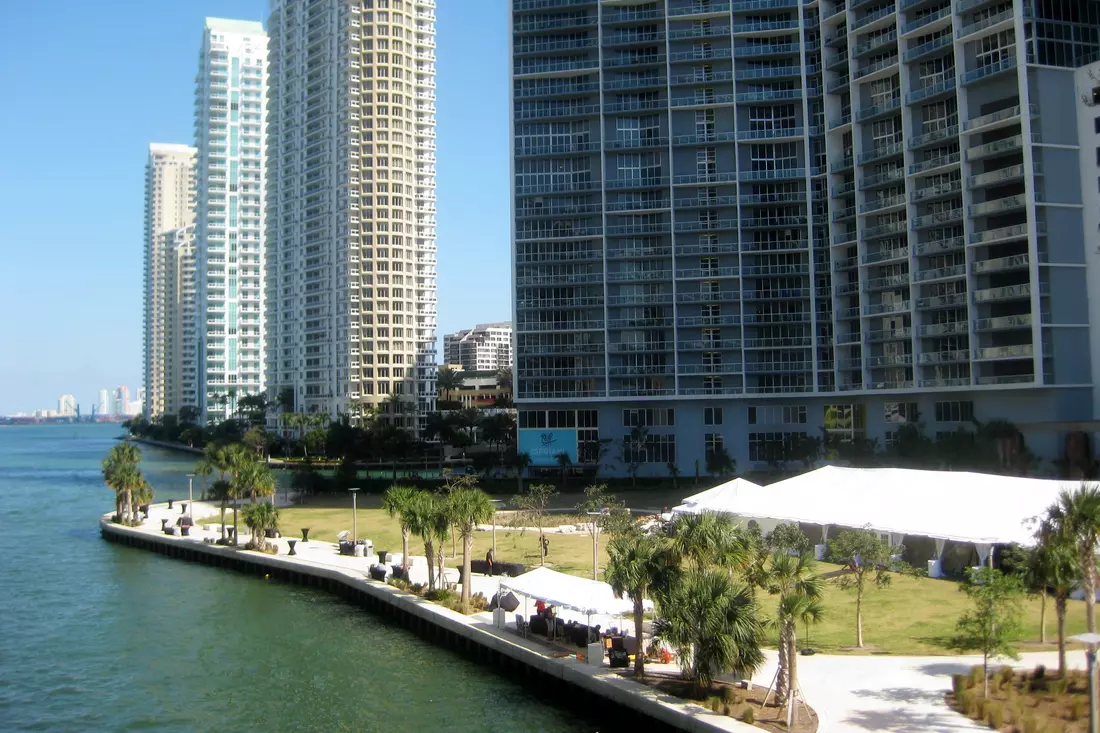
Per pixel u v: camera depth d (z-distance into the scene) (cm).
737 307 13450
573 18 13900
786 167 13388
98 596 7175
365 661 5347
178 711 4612
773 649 4491
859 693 3756
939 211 11269
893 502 6575
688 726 3628
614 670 4372
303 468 15312
